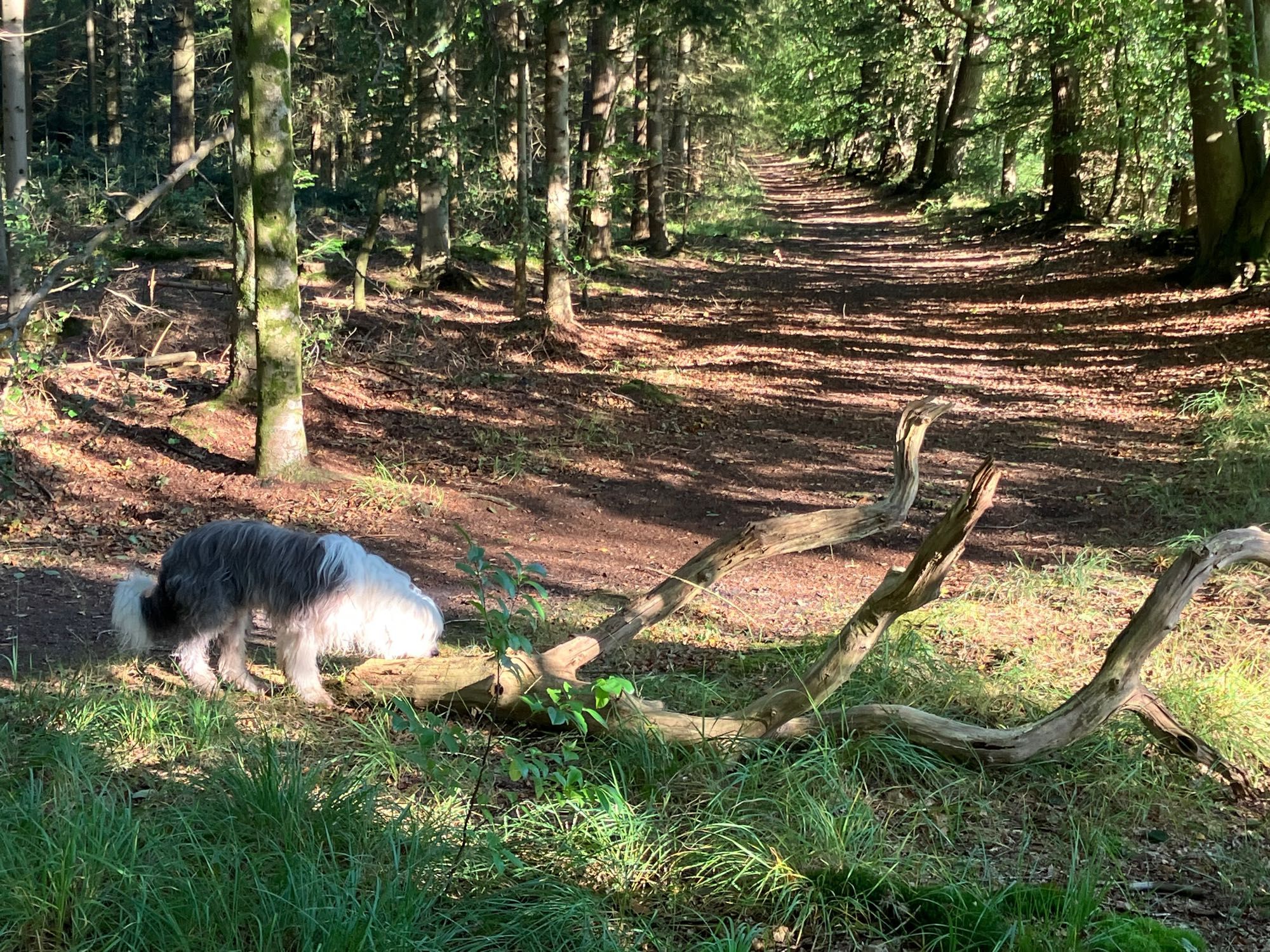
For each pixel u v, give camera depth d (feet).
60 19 114.52
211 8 65.62
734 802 13.32
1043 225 91.40
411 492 31.22
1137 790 14.28
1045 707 16.65
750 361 52.80
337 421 37.50
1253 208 56.80
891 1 111.96
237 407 34.45
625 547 28.73
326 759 13.75
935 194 128.36
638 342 56.18
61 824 10.77
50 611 20.77
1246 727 15.88
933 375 50.62
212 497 29.14
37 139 108.58
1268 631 19.85
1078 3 66.44
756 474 35.70
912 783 14.26
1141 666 14.03
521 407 41.83
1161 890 12.34
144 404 34.55
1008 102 96.99
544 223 56.90
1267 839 13.52
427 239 58.95
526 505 31.71
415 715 11.71
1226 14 55.31
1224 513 28.09
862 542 29.19
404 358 45.16
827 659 14.90
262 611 16.97
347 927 9.60
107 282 38.29
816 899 11.46
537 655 15.85
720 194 105.09
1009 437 39.29
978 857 12.80
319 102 69.92
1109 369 48.11
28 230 34.60
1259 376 40.57
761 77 96.73
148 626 16.43
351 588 15.70
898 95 137.90
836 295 74.02
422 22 47.85
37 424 31.40
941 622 20.83
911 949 11.00
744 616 22.82
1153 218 83.46
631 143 87.35
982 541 28.50
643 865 12.00
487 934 10.41
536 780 11.82
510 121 56.54
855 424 42.29
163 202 64.54
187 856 10.90
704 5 51.52
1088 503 31.24
